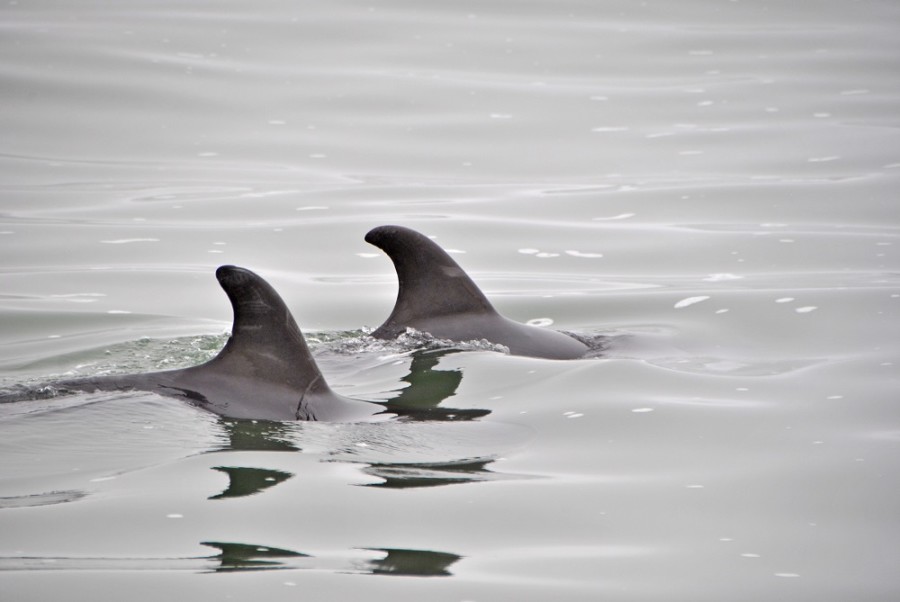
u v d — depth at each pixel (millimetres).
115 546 24984
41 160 83312
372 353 41906
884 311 49125
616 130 90812
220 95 98625
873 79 102438
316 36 115188
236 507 27156
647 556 25812
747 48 112688
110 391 33719
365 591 23609
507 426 34344
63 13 120875
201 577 23781
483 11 124625
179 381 34250
